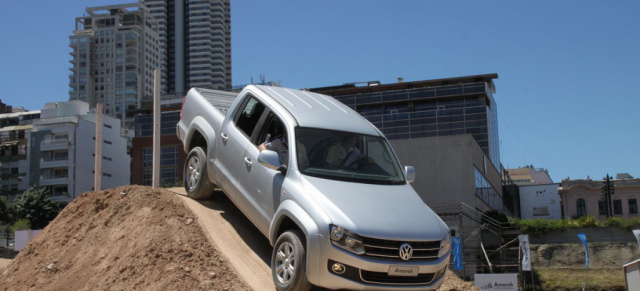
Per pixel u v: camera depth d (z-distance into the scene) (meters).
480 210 46.91
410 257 6.93
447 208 41.81
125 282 8.03
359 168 8.05
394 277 6.93
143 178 92.12
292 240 7.16
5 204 70.44
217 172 9.53
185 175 10.57
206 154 10.13
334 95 98.25
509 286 24.84
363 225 6.84
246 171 8.66
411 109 92.94
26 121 116.69
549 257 39.84
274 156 7.79
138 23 179.12
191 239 8.59
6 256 35.81
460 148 44.72
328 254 6.77
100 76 172.62
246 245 9.10
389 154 8.63
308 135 8.10
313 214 7.00
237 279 7.77
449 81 98.38
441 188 44.59
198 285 7.48
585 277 36.66
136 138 93.31
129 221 9.64
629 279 30.91
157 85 12.16
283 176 7.82
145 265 8.15
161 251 8.31
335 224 6.81
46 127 93.25
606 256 38.97
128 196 10.44
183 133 10.93
